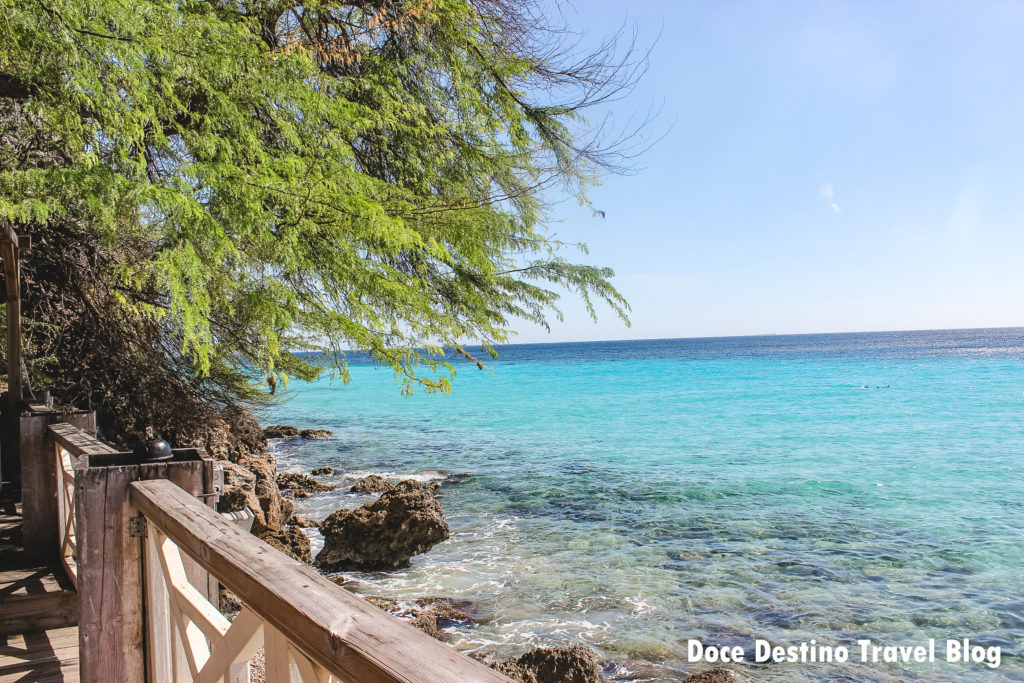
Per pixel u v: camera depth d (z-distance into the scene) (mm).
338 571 9617
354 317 4887
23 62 3217
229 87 4004
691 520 12453
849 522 12312
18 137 4297
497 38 5488
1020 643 7418
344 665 935
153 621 2176
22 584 3893
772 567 9836
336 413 33719
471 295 6043
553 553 10438
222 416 10750
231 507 8547
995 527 11938
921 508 13336
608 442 22391
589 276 6027
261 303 3955
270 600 1195
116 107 3311
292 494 14680
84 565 2162
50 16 2938
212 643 1597
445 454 20281
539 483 15750
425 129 5785
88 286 8359
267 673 1289
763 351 119812
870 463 18297
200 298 3309
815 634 7660
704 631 7719
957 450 20391
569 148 5668
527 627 7789
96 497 2182
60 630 3721
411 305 4875
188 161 4477
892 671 6832
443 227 5086
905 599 8672
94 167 3109
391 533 9859
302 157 4289
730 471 17172
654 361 90250
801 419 28500
